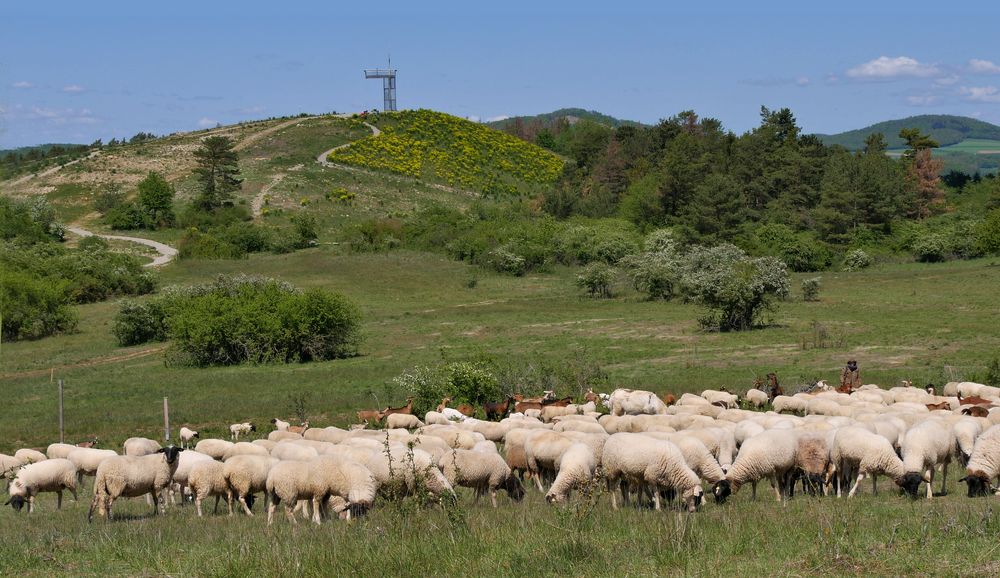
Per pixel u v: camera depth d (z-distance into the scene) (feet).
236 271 295.07
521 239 310.24
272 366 165.99
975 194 419.95
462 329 197.88
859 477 56.13
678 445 57.62
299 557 39.06
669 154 402.11
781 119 443.73
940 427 56.80
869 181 340.80
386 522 46.01
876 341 157.89
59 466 63.05
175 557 42.57
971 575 34.32
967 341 152.66
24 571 41.22
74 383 151.84
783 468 55.88
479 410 110.01
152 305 203.82
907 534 39.99
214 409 118.73
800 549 38.70
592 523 45.27
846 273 297.53
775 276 182.60
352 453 58.65
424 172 492.13
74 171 471.62
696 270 235.40
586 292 253.24
